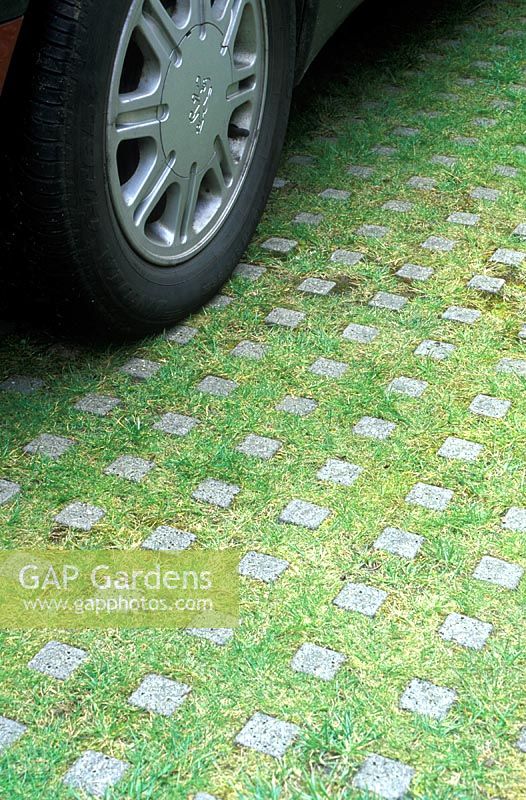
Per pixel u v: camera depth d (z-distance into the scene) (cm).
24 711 224
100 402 314
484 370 326
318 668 232
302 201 419
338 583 253
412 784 209
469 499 278
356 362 331
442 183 431
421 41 560
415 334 343
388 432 301
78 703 226
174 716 222
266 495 279
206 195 353
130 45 304
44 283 305
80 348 337
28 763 214
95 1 273
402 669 232
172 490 282
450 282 369
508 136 466
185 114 320
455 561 258
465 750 215
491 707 223
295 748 216
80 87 276
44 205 283
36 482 285
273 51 359
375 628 241
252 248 390
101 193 293
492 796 207
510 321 349
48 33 271
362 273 375
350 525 269
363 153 454
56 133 275
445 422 305
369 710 223
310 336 343
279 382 322
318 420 306
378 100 500
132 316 324
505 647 236
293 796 207
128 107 297
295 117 484
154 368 329
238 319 351
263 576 255
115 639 240
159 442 299
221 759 214
